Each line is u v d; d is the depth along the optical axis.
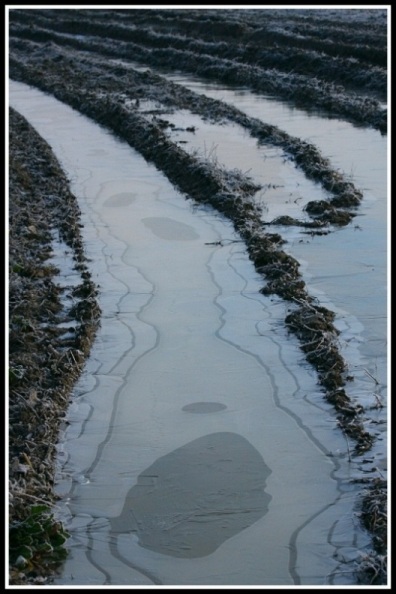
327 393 10.22
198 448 9.41
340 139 21.80
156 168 20.62
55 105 30.00
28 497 8.47
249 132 23.17
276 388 10.50
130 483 8.91
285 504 8.48
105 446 9.54
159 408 10.22
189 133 23.33
